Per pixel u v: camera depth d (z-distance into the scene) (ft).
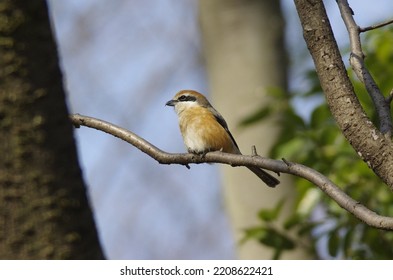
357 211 22.41
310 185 37.50
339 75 23.22
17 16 18.44
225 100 58.23
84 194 19.02
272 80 58.34
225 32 59.36
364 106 37.01
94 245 18.93
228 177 55.57
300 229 37.40
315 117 38.99
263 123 54.13
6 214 18.25
